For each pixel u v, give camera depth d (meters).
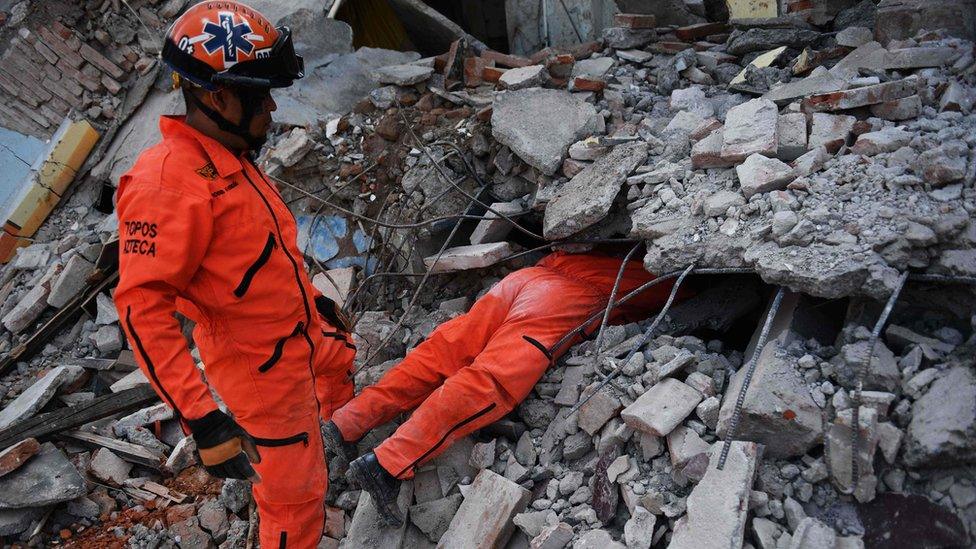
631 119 4.07
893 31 3.74
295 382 2.60
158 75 5.75
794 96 3.50
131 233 2.26
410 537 3.06
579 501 2.80
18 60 5.64
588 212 3.40
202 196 2.30
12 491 3.39
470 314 3.35
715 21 5.59
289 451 2.62
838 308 2.87
